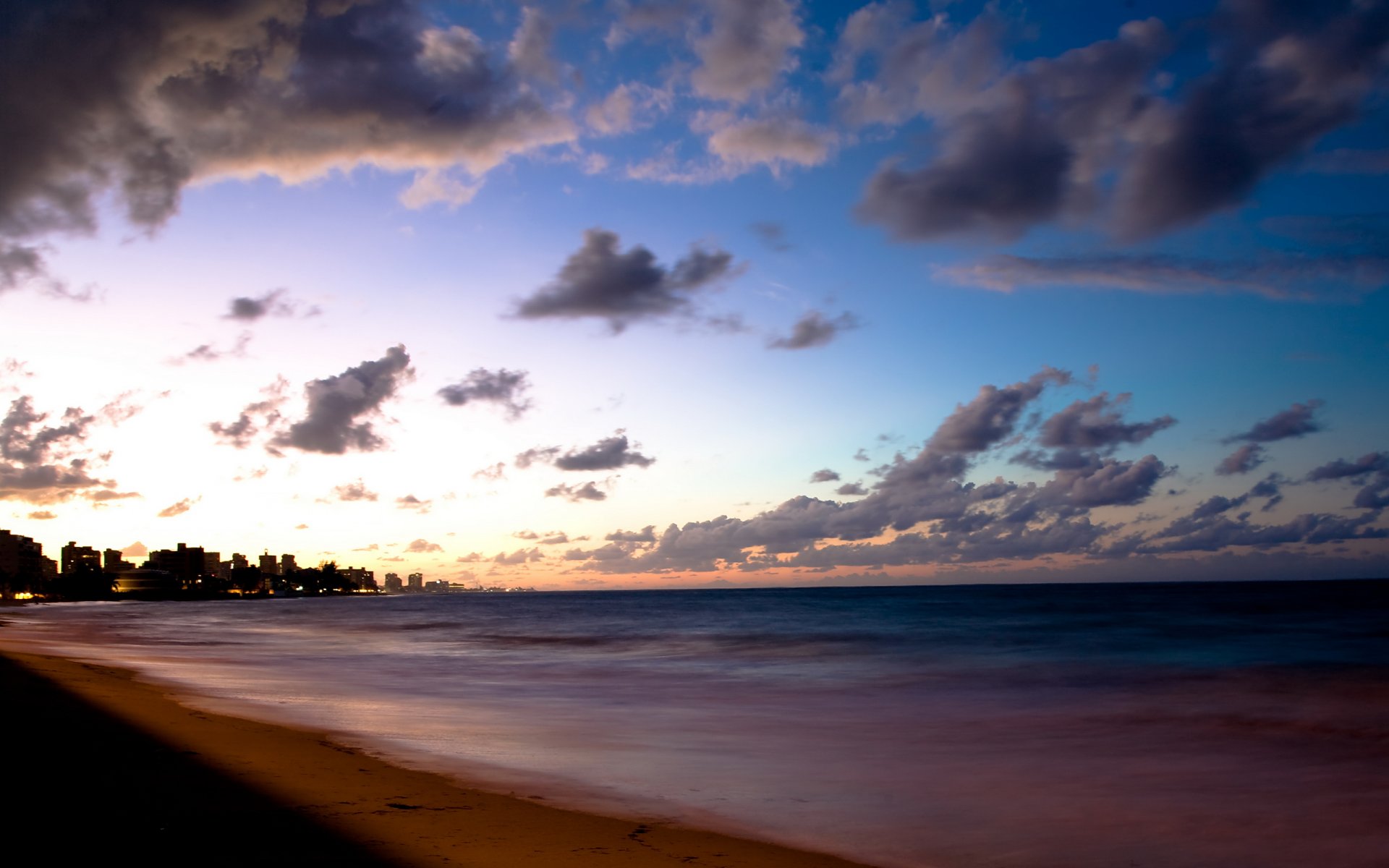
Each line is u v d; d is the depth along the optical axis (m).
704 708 18.47
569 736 14.13
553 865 6.41
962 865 7.53
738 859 7.07
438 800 8.57
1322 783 11.19
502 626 72.31
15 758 9.44
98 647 38.84
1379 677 24.86
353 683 23.41
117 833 6.62
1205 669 27.91
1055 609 95.25
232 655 35.28
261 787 8.61
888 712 17.95
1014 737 14.72
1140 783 11.06
